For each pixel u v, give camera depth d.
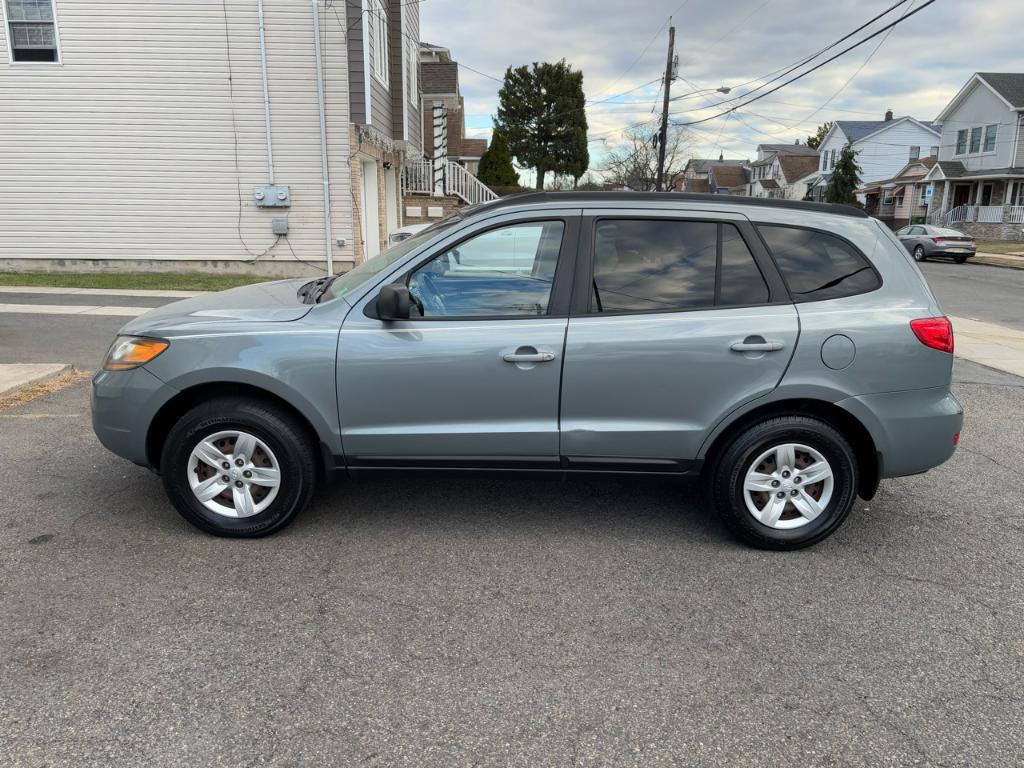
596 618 3.21
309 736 2.47
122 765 2.32
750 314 3.68
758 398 3.67
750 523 3.82
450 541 3.91
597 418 3.71
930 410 3.74
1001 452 5.64
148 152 14.33
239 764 2.34
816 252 3.79
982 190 40.53
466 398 3.69
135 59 13.93
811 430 3.72
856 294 3.74
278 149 14.48
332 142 14.45
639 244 3.75
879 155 56.81
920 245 27.08
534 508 4.37
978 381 8.05
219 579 3.46
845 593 3.47
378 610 3.24
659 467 3.80
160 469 3.86
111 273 14.78
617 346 3.63
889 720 2.62
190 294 12.59
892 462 3.79
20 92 13.94
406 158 20.19
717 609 3.31
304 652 2.92
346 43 14.05
